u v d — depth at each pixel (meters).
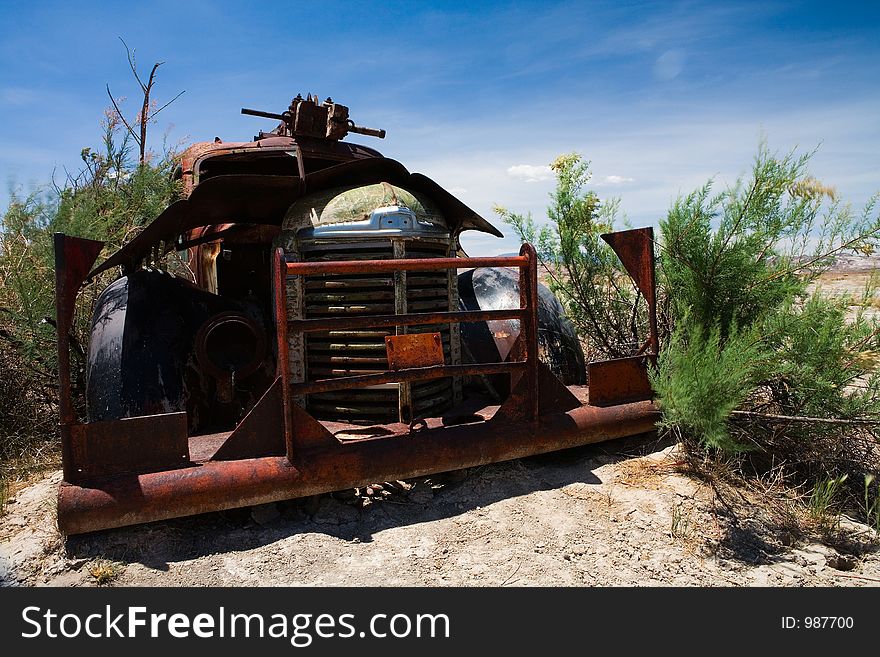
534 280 3.60
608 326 5.56
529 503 3.38
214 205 3.76
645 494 3.45
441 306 3.84
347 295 3.56
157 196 5.89
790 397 4.11
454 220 4.16
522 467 3.73
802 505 3.52
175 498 2.92
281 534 3.11
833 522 3.36
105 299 3.78
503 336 4.30
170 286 3.93
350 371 3.62
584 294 5.50
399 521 3.24
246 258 4.55
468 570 2.83
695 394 3.51
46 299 5.07
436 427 3.51
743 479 3.68
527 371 3.63
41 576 2.79
